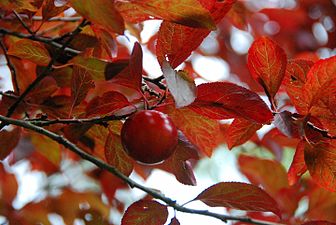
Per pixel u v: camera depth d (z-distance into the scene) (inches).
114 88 40.0
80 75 33.2
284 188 43.0
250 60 32.6
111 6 29.2
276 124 31.6
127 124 30.7
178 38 31.5
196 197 32.5
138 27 39.4
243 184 32.2
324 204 41.9
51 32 39.2
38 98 35.3
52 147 39.1
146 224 32.3
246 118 31.5
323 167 32.4
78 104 33.5
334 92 31.9
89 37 35.2
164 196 32.5
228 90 31.1
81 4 29.3
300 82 32.9
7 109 35.5
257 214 42.7
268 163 43.3
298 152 33.3
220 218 32.8
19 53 33.9
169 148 30.7
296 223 42.5
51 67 33.6
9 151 36.3
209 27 30.6
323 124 32.3
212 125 33.4
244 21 41.9
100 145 36.4
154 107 31.7
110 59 35.0
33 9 33.5
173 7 30.4
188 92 30.0
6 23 37.6
